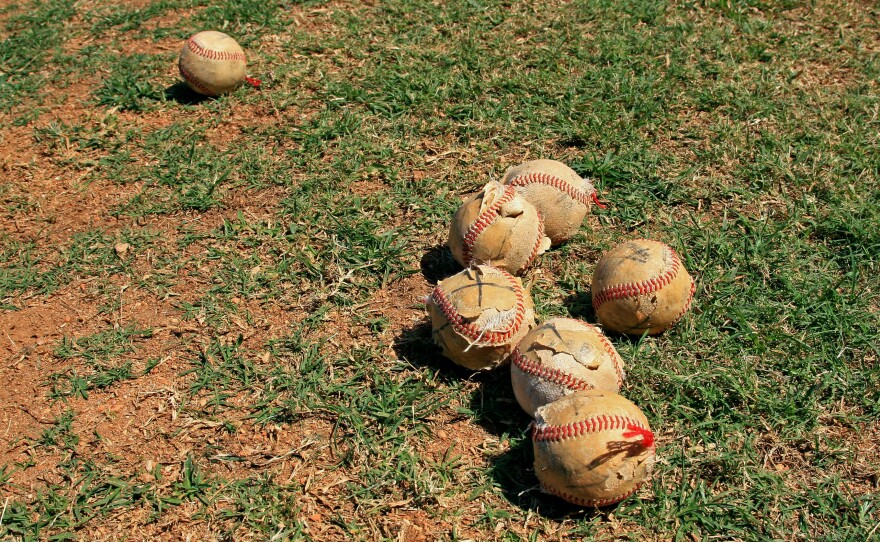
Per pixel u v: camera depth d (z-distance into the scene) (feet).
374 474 3.75
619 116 4.78
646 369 3.92
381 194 4.51
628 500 3.68
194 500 3.73
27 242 4.46
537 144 4.69
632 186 4.52
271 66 5.14
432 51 5.14
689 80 4.96
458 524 3.66
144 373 4.01
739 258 4.26
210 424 3.88
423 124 4.78
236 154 4.72
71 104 5.05
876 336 4.02
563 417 3.58
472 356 3.85
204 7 5.61
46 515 3.72
